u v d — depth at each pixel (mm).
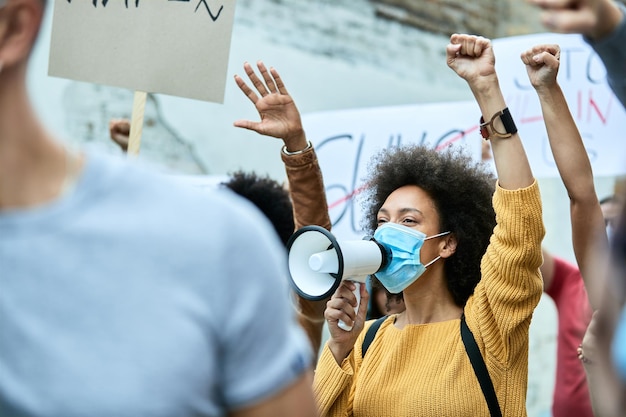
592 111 3957
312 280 2619
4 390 1053
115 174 1122
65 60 3336
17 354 1057
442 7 6570
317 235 2619
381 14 6355
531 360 5992
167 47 3270
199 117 5848
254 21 5980
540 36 4074
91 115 5598
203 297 1097
